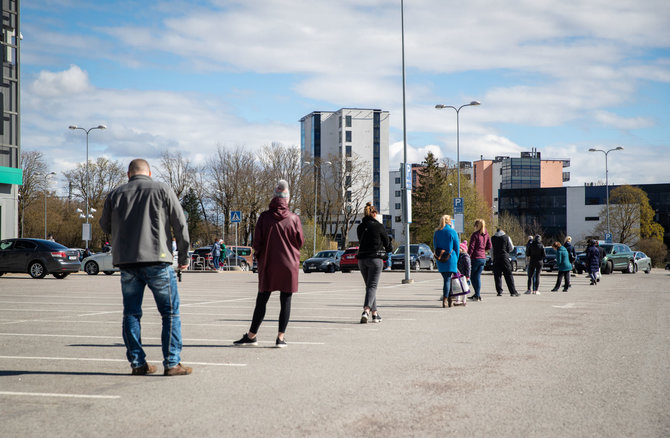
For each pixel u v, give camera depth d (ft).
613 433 14.58
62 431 14.65
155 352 25.72
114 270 106.11
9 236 115.55
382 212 387.34
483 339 29.48
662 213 354.13
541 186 419.13
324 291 65.77
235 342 27.45
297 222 27.17
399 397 18.04
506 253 59.26
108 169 270.67
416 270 135.03
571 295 60.95
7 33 116.16
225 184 227.81
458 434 14.47
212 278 98.22
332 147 388.37
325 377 20.76
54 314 40.34
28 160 252.01
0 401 17.51
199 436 14.25
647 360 24.03
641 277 108.99
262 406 16.96
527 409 16.75
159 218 20.65
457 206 109.81
